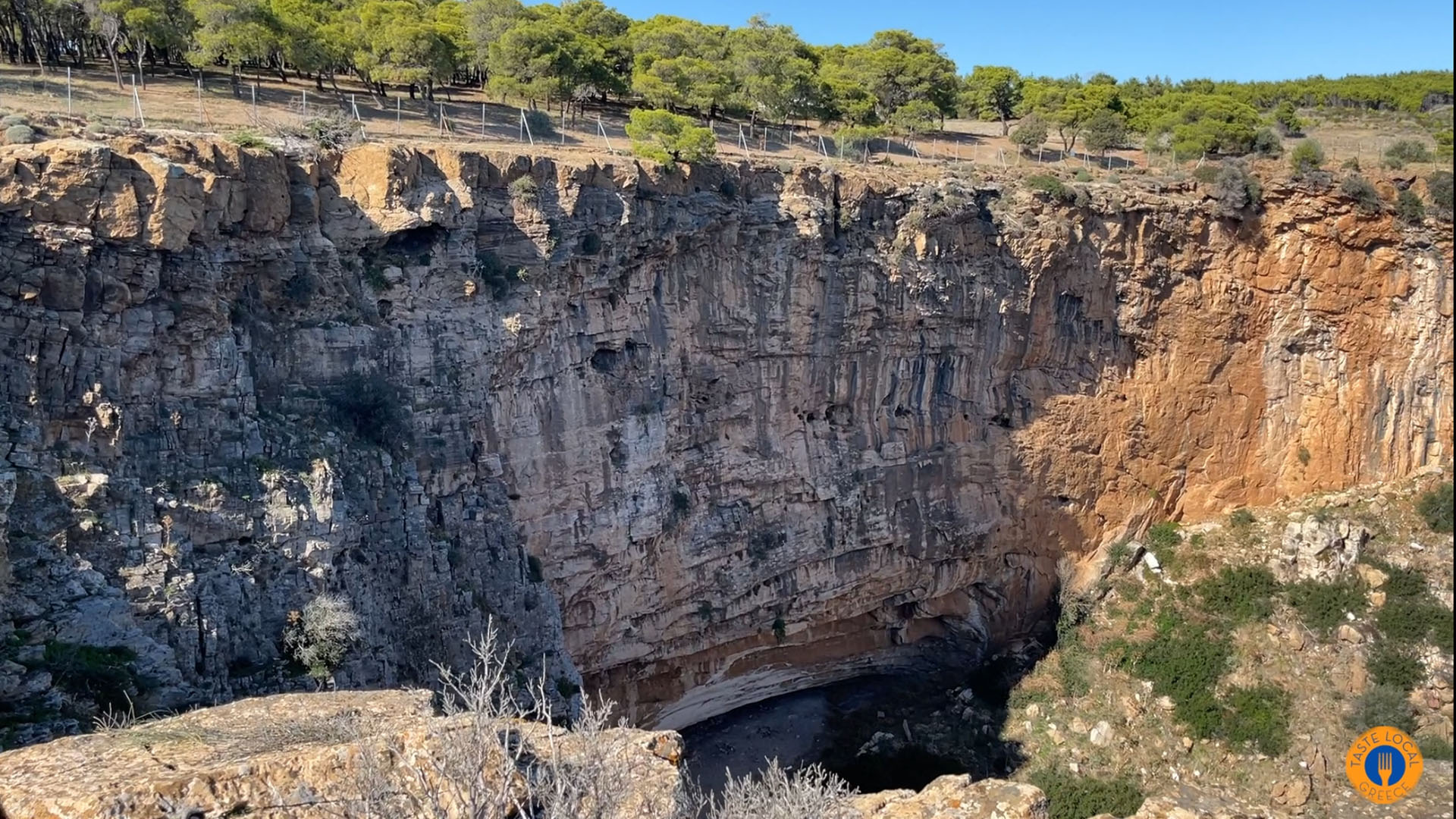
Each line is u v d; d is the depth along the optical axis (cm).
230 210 2873
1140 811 3438
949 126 8012
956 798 2450
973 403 5028
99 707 2127
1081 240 5056
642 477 3972
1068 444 5303
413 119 4775
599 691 4134
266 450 2852
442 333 3378
